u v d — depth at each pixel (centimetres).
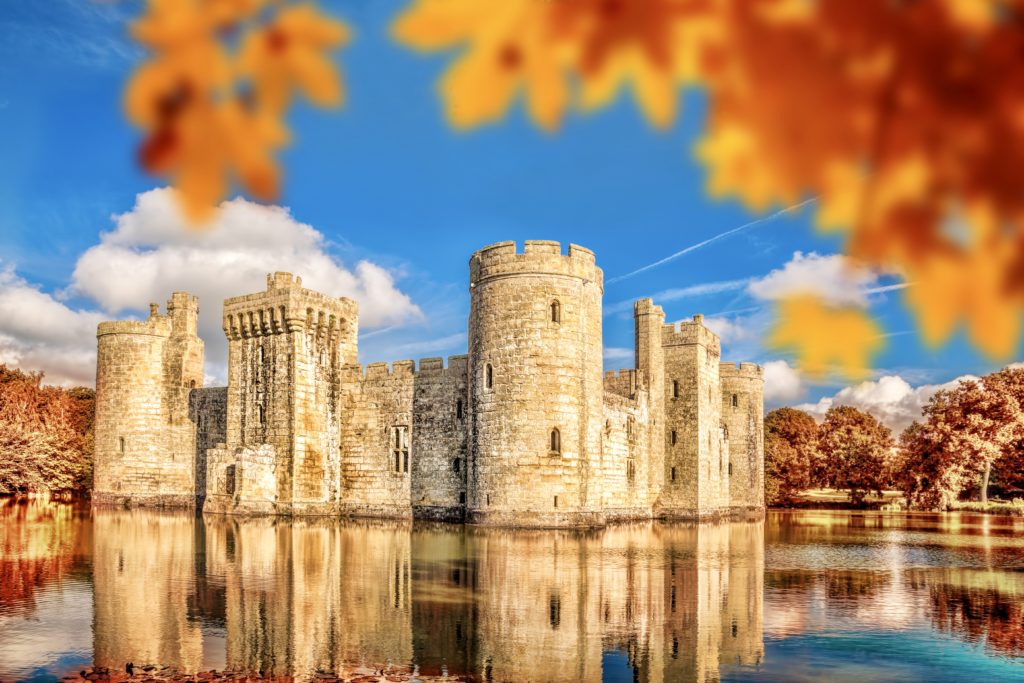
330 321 6994
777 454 10150
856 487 10175
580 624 2291
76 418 10250
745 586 2939
